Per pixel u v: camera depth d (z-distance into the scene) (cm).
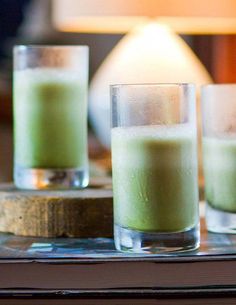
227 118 77
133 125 69
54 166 85
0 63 182
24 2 185
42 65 84
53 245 73
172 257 65
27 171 85
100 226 77
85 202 77
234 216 78
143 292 65
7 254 68
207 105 78
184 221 69
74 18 140
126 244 69
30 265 65
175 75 136
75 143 85
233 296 65
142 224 68
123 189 69
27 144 85
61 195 78
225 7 138
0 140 170
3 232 81
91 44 187
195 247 70
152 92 69
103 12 138
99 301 65
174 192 69
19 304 65
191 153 70
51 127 84
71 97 85
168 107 69
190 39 174
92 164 129
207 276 65
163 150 68
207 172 79
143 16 137
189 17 138
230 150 77
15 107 87
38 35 186
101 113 141
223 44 170
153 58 137
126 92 69
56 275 65
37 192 81
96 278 65
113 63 140
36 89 84
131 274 65
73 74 85
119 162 70
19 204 78
